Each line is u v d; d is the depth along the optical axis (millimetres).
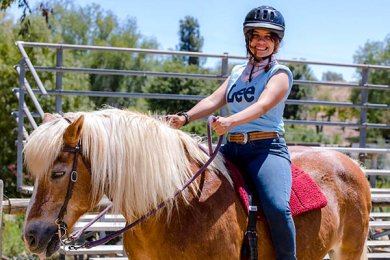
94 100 22969
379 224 6656
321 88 36906
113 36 42344
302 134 24328
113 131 2971
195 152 3266
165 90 19578
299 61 7258
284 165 3318
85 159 2887
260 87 3334
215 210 3094
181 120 3475
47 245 2783
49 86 15789
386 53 34500
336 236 3840
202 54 6852
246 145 3357
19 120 6332
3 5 6711
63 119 2918
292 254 3236
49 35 16891
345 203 3918
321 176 3818
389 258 7043
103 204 4418
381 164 11695
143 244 3141
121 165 2953
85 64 33406
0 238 4301
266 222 3279
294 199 3430
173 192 3037
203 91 19281
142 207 2998
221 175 3252
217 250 3055
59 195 2812
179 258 3041
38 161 2779
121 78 30969
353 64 7559
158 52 6684
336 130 31344
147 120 3109
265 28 3316
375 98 28500
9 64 14984
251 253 3164
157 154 3035
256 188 3289
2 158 14289
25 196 6812
